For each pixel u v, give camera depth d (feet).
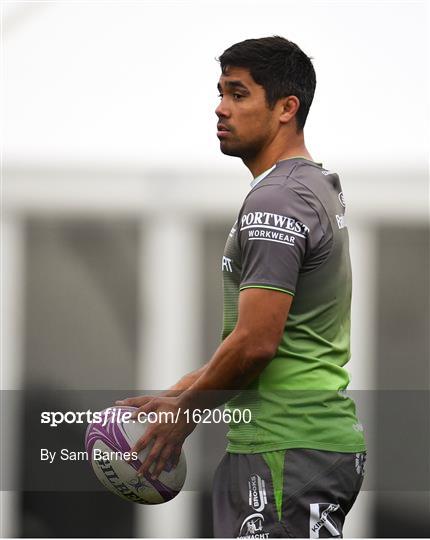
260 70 51.83
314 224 50.16
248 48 52.01
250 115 51.90
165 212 95.04
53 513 92.58
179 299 94.68
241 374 49.65
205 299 94.53
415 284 92.63
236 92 52.13
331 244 50.78
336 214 51.49
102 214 95.76
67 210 96.17
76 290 96.37
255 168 52.85
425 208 92.38
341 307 52.13
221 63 52.75
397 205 92.48
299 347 50.98
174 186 94.94
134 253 95.45
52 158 96.22
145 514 91.71
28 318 96.48
